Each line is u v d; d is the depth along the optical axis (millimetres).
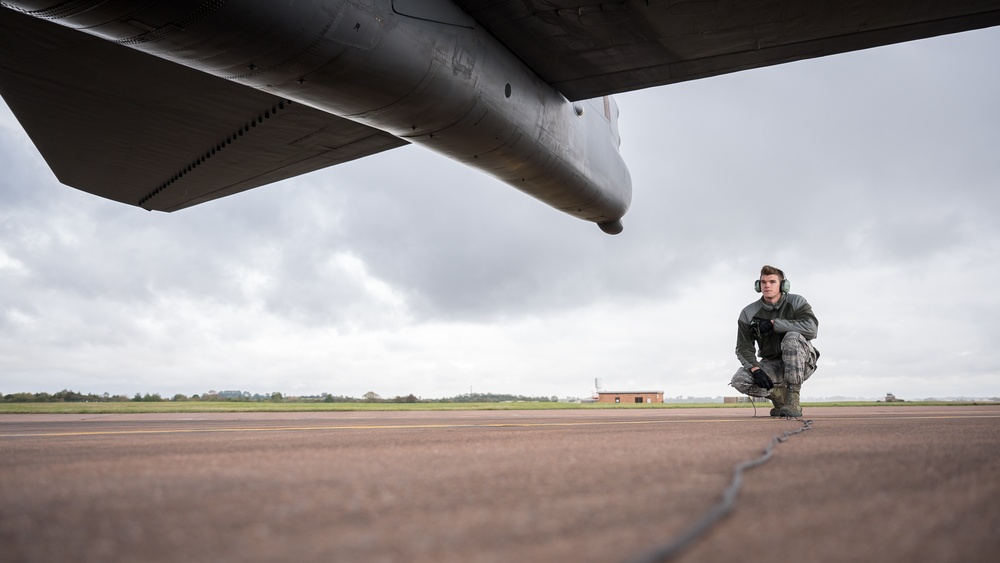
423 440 2980
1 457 2174
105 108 13492
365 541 911
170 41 7578
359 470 1704
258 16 7445
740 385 5668
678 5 10078
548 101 12625
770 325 5531
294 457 2088
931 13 10086
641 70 12242
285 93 8945
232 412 11164
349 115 9711
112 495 1308
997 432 3316
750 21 10469
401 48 8844
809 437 2908
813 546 857
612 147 16234
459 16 9961
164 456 2162
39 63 11719
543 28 10766
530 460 1928
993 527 969
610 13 10320
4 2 6977
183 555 847
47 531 987
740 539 895
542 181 13586
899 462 1806
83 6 6930
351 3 8008
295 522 1039
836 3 9883
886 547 854
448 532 961
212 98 12953
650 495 1266
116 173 17234
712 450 2201
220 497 1276
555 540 907
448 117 10227
